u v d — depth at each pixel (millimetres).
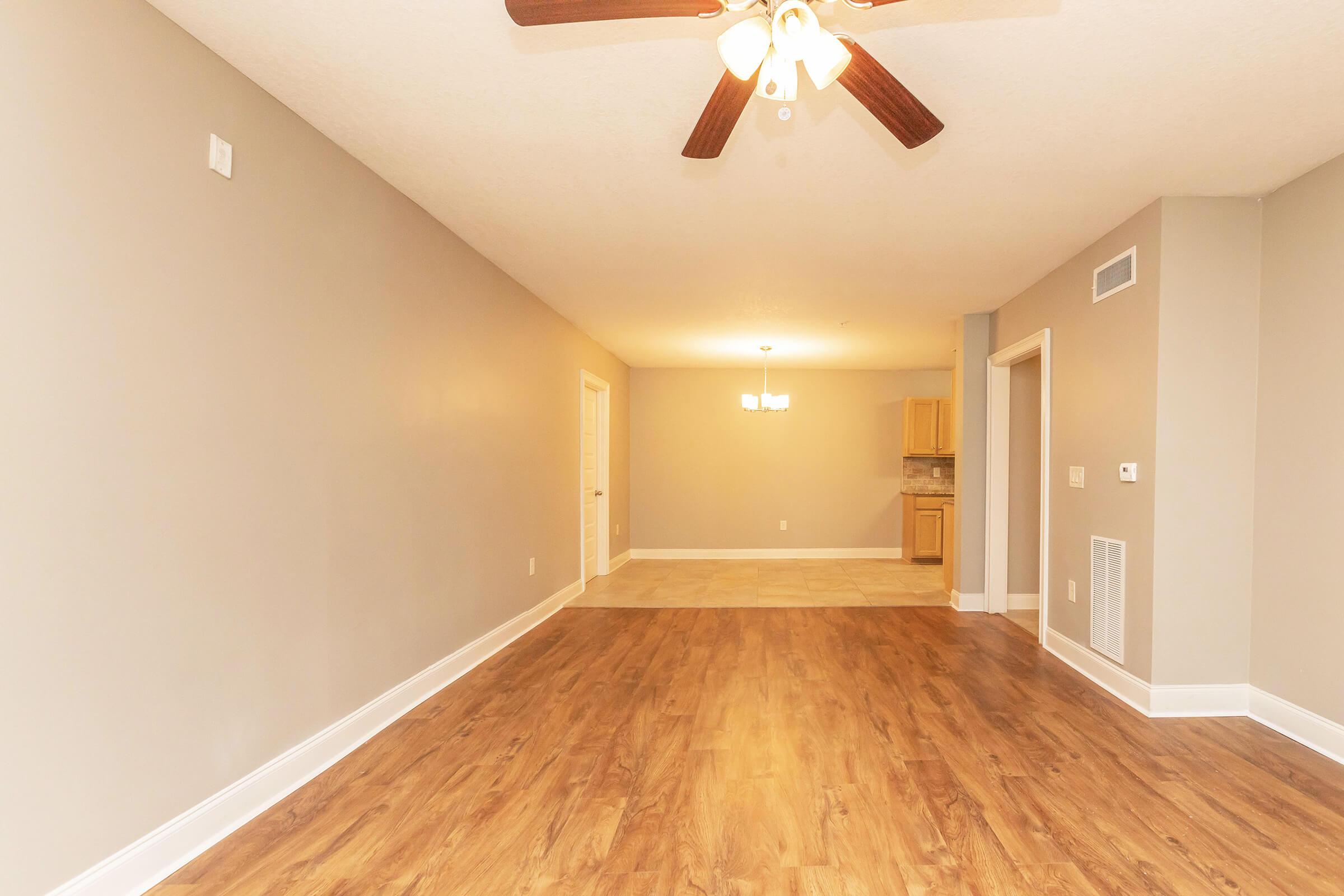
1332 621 2721
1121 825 2195
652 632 4844
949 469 8680
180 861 1972
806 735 2957
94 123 1713
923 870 1955
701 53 2070
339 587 2721
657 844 2102
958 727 3049
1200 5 1834
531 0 1436
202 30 1976
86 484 1694
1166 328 3139
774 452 8766
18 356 1542
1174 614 3156
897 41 2006
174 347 1946
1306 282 2867
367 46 2047
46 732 1604
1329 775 2549
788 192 3096
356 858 2023
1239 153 2697
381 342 3004
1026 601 5574
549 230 3623
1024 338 4805
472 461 3945
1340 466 2693
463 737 2938
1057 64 2117
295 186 2449
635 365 8547
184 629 1983
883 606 5742
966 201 3189
